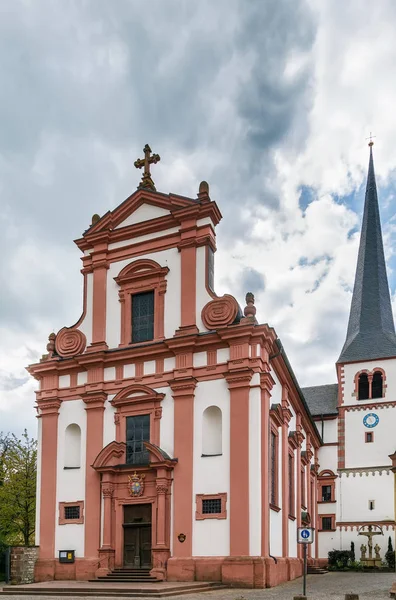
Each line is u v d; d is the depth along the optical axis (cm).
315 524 4494
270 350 2664
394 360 4997
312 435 4475
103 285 3019
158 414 2698
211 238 2850
